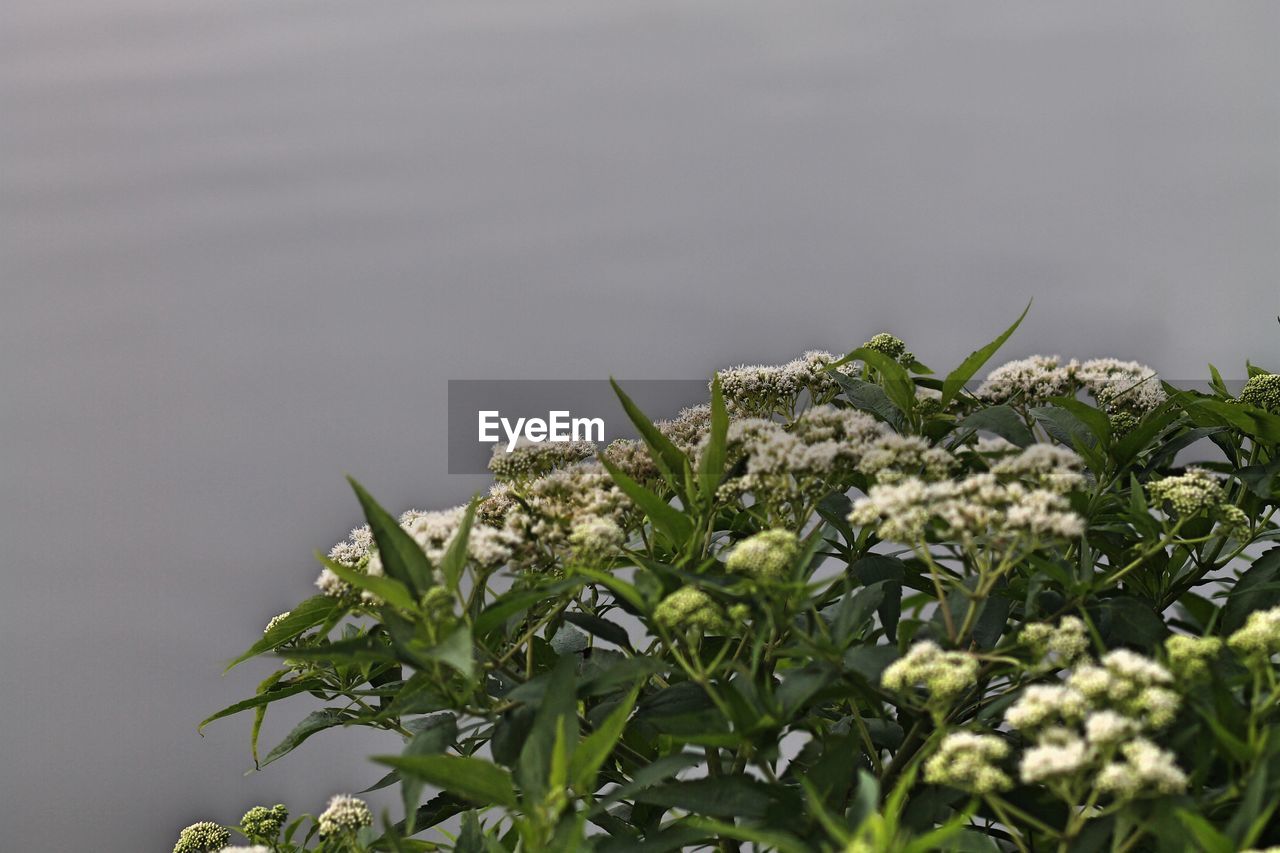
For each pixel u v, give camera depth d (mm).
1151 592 1875
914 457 1733
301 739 1834
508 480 2059
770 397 2266
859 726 1686
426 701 1460
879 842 1084
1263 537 1813
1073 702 1258
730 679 1556
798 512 1798
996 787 1233
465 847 1668
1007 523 1466
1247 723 1297
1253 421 1834
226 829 1903
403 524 1936
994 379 2164
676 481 1803
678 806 1379
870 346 2334
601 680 1425
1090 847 1261
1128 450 1862
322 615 1772
